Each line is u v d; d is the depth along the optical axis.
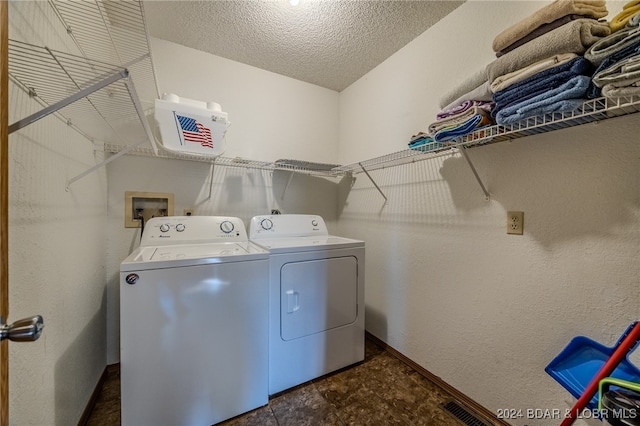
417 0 1.45
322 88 2.52
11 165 0.72
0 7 0.46
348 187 2.47
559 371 0.98
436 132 1.24
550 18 0.87
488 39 1.33
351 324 1.75
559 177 1.06
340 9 1.53
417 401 1.44
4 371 0.47
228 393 1.29
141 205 1.78
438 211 1.59
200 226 1.72
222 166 2.05
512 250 1.21
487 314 1.32
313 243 1.73
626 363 0.83
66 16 1.08
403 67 1.87
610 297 0.92
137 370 1.11
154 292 1.14
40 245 0.87
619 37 0.72
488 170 1.31
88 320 1.34
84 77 0.85
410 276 1.78
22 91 0.79
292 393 1.50
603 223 0.94
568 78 0.80
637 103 0.72
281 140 2.30
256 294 1.36
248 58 2.04
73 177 1.15
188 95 1.90
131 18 1.28
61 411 1.01
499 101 1.00
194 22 1.65
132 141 1.61
